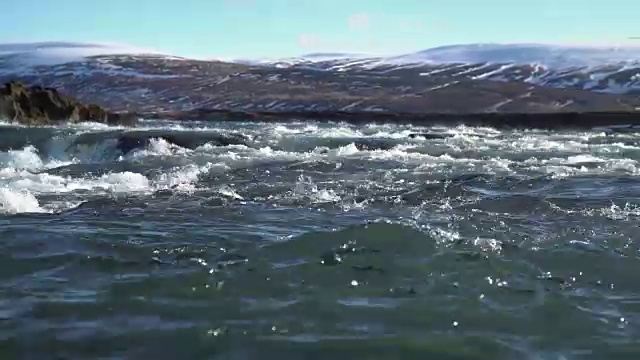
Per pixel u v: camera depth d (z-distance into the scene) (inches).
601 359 185.6
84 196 459.2
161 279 249.4
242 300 228.8
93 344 192.5
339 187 493.0
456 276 253.8
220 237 320.2
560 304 226.1
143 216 377.7
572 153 761.0
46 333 199.5
